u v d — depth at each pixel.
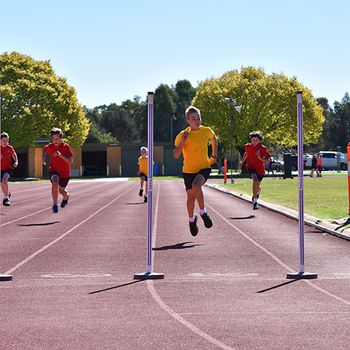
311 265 13.38
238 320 8.61
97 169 112.50
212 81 93.69
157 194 42.22
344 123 195.88
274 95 92.44
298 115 12.33
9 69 93.56
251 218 24.06
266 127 92.44
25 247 16.47
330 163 108.06
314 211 24.56
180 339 7.69
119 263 13.88
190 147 15.74
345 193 34.44
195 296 10.28
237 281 11.61
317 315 8.85
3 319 8.81
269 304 9.61
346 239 17.45
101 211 28.28
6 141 28.53
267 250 15.67
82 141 104.94
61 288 11.09
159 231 20.03
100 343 7.55
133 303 9.79
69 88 100.31
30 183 72.12
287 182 53.75
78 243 17.25
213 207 29.73
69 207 30.94
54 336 7.88
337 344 7.40
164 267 13.27
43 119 91.62
